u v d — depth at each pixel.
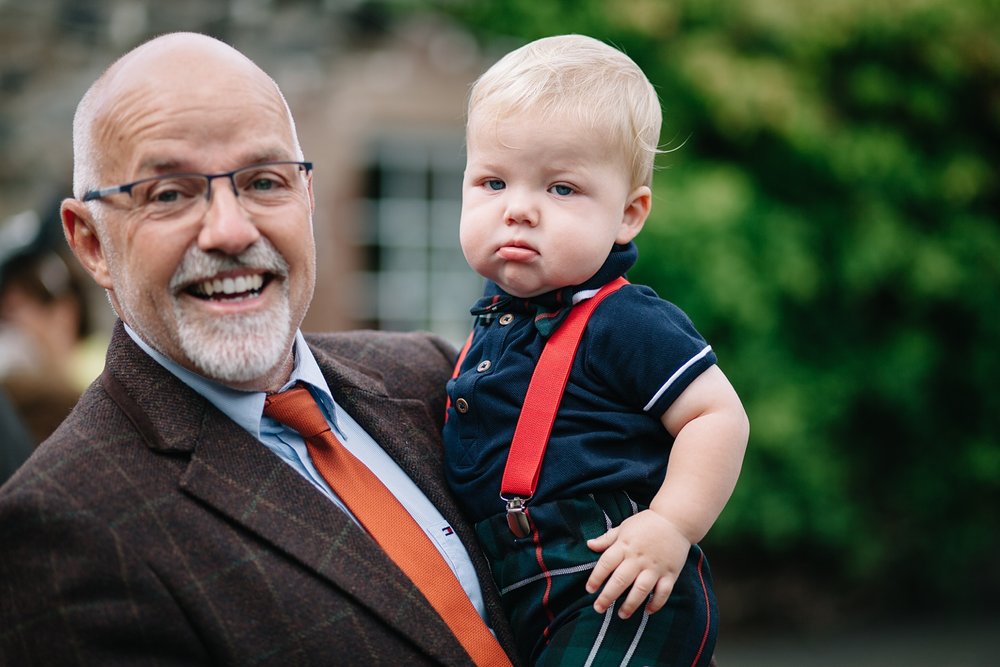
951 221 6.38
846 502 6.13
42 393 3.20
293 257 1.69
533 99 1.69
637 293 1.72
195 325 1.61
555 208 1.69
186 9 5.38
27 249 3.23
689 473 1.61
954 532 6.61
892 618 6.17
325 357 1.91
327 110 5.39
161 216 1.59
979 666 5.32
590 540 1.62
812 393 5.92
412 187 6.00
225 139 1.61
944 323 6.55
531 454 1.66
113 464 1.53
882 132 6.19
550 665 1.61
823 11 5.95
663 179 5.70
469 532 1.76
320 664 1.51
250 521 1.55
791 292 5.88
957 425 6.62
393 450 1.82
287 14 5.37
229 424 1.65
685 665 1.64
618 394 1.68
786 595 6.15
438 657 1.59
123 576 1.44
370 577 1.59
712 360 1.66
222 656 1.47
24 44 5.30
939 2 6.07
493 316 1.83
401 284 6.00
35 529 1.45
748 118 5.82
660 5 5.83
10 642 1.44
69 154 5.11
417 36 5.53
